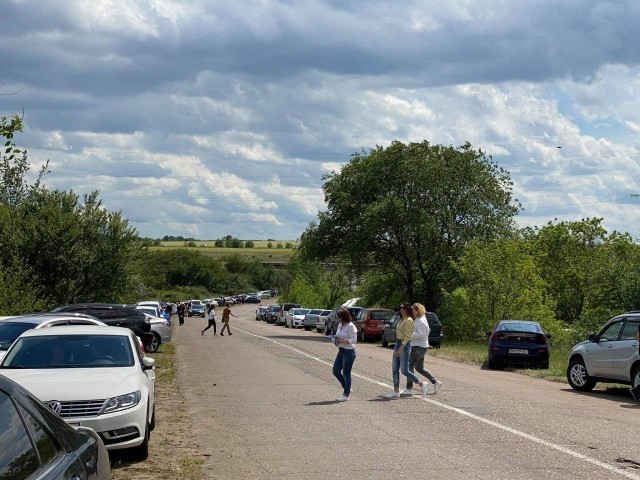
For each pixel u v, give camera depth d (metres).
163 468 9.30
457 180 49.12
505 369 24.34
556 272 49.75
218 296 150.00
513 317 37.88
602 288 31.64
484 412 13.71
